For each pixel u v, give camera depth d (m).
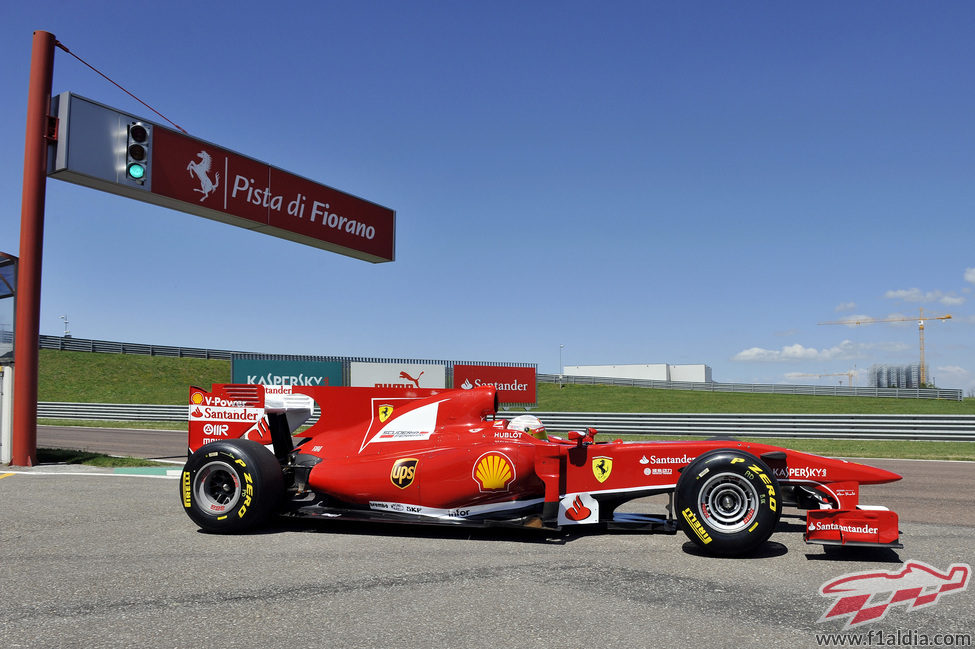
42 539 5.06
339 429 5.96
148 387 35.41
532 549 4.80
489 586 3.88
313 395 6.00
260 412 6.05
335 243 14.15
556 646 2.99
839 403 34.25
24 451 9.70
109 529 5.43
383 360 24.53
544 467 5.25
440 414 5.72
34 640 3.05
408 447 5.59
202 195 11.48
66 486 7.71
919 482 8.80
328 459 5.72
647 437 18.81
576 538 5.17
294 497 5.86
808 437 17.41
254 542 4.99
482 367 26.59
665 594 3.74
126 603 3.56
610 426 19.84
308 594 3.72
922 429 16.22
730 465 4.57
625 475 5.27
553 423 20.73
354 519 5.32
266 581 3.97
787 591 3.81
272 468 5.36
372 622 3.28
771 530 4.50
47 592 3.75
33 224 9.80
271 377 22.92
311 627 3.21
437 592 3.76
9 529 5.41
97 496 7.01
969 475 9.67
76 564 4.34
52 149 9.89
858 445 15.84
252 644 3.01
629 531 5.41
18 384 9.70
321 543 4.96
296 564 4.36
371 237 15.05
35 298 9.84
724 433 18.33
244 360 22.52
